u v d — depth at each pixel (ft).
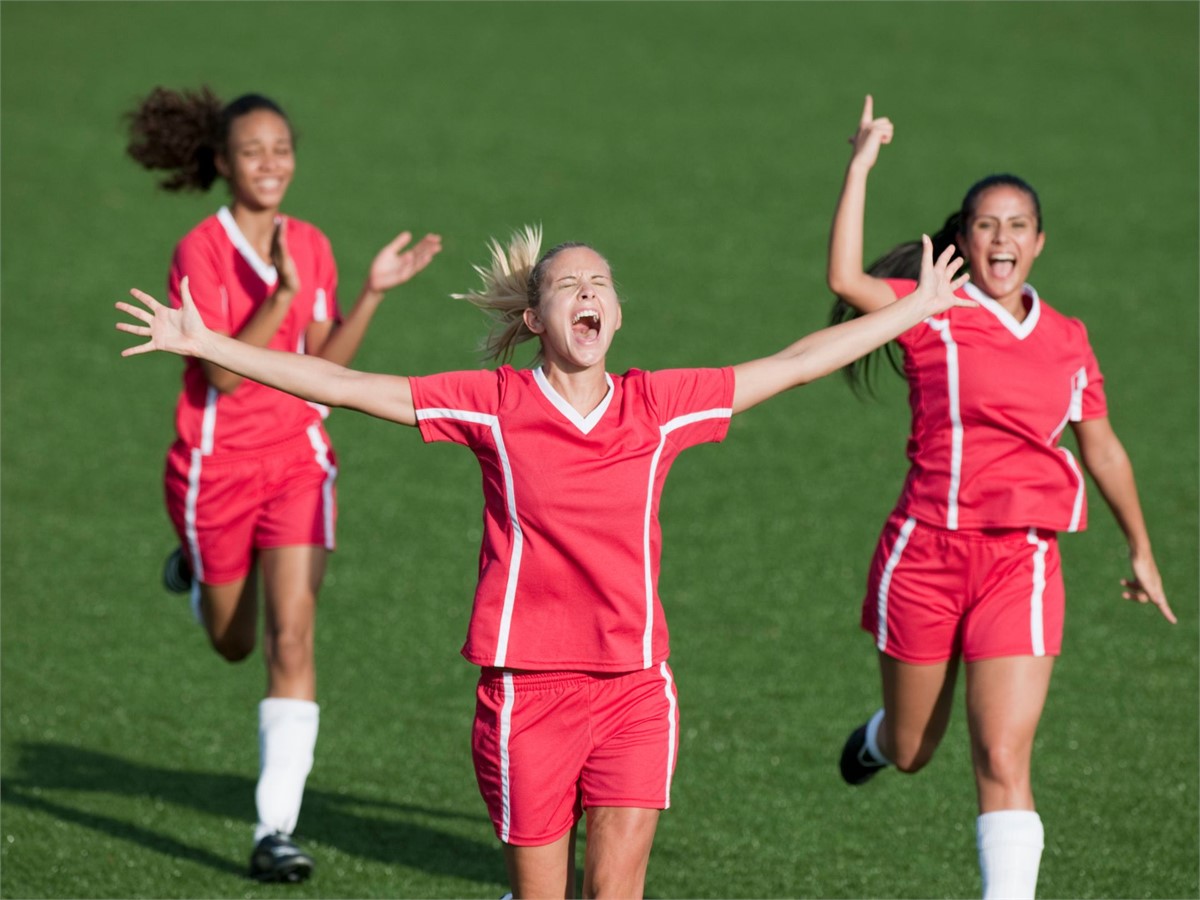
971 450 55.72
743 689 77.66
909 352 56.95
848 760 64.23
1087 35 236.84
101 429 114.62
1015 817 52.29
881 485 105.09
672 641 83.10
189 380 65.46
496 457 46.34
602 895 46.88
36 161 177.78
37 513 100.63
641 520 46.39
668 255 152.56
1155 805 65.92
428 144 186.70
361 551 95.66
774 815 65.72
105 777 69.92
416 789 69.05
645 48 231.09
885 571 57.57
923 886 60.08
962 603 56.29
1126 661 80.07
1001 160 181.16
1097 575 90.84
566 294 45.65
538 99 205.67
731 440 112.78
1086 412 56.85
